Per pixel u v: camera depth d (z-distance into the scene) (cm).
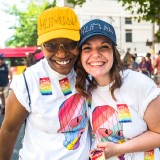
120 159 112
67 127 111
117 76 109
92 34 107
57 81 112
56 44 109
